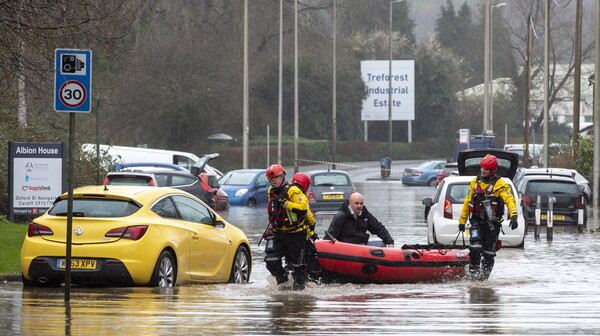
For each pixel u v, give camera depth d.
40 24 56.84
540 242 78.94
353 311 37.03
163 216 47.12
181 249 46.94
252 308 37.91
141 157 139.12
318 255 47.78
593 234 87.88
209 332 31.94
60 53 41.03
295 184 44.81
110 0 63.88
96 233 45.03
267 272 58.62
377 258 48.09
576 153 158.50
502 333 31.59
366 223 50.91
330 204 115.25
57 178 74.75
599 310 37.38
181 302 39.97
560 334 31.41
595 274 54.84
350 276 48.25
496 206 51.03
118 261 44.56
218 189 117.19
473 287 47.03
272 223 44.66
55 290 44.97
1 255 57.38
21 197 74.44
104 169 108.81
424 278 49.19
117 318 35.09
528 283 49.38
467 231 71.50
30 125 92.38
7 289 45.50
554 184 95.06
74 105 41.06
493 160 50.91
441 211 72.75
